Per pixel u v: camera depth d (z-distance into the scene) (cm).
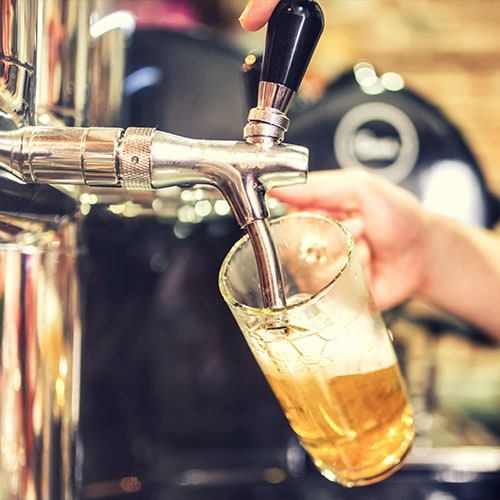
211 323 116
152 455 112
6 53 49
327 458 65
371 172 113
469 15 246
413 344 169
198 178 52
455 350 238
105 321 105
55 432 59
